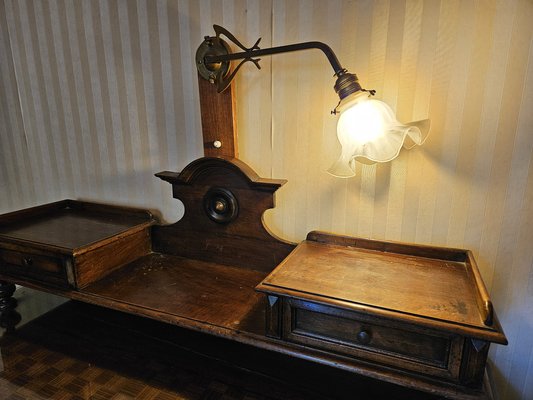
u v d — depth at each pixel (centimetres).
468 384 74
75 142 160
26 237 125
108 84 145
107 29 139
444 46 96
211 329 95
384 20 101
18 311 149
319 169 118
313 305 84
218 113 123
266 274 125
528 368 105
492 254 103
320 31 108
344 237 115
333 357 85
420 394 105
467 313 77
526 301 102
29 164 176
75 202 163
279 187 114
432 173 104
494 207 100
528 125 93
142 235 139
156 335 133
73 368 116
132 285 118
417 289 88
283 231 129
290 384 109
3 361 119
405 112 104
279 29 113
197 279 122
